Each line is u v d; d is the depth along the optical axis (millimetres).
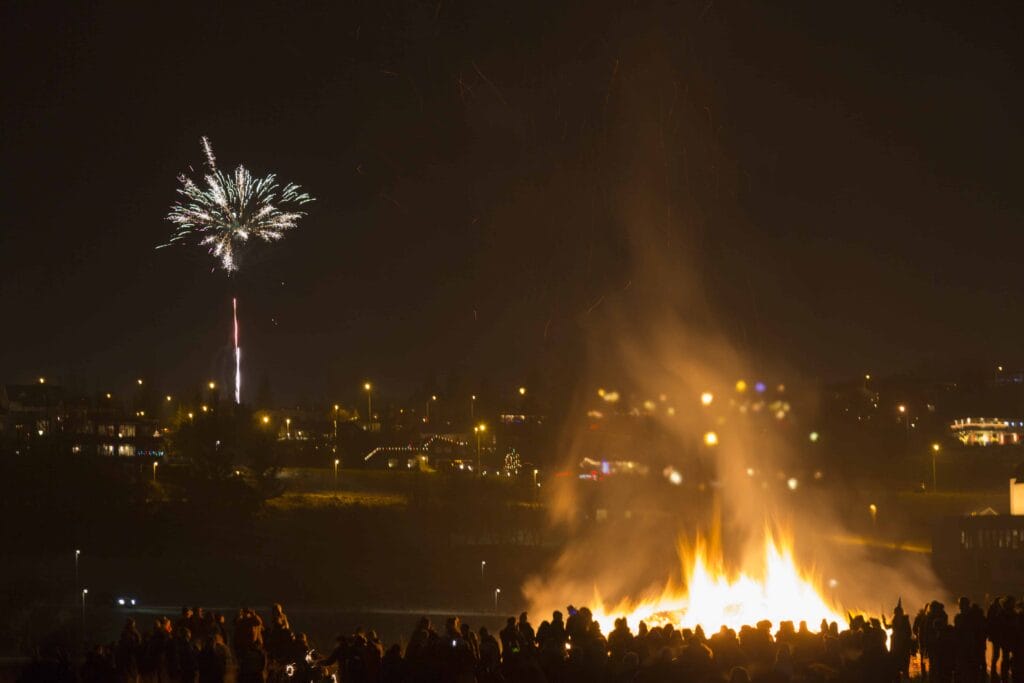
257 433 93812
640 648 21969
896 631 24969
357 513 82250
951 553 59969
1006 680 23406
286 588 65000
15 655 39156
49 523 72875
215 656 22016
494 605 62031
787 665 18953
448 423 144125
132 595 60594
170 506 79562
